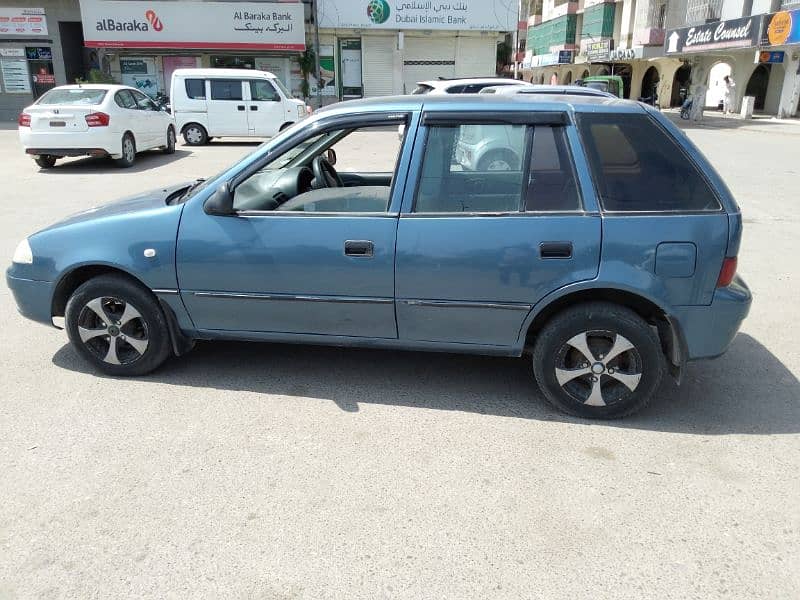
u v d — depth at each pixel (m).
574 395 3.60
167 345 3.99
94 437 3.38
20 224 8.37
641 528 2.73
